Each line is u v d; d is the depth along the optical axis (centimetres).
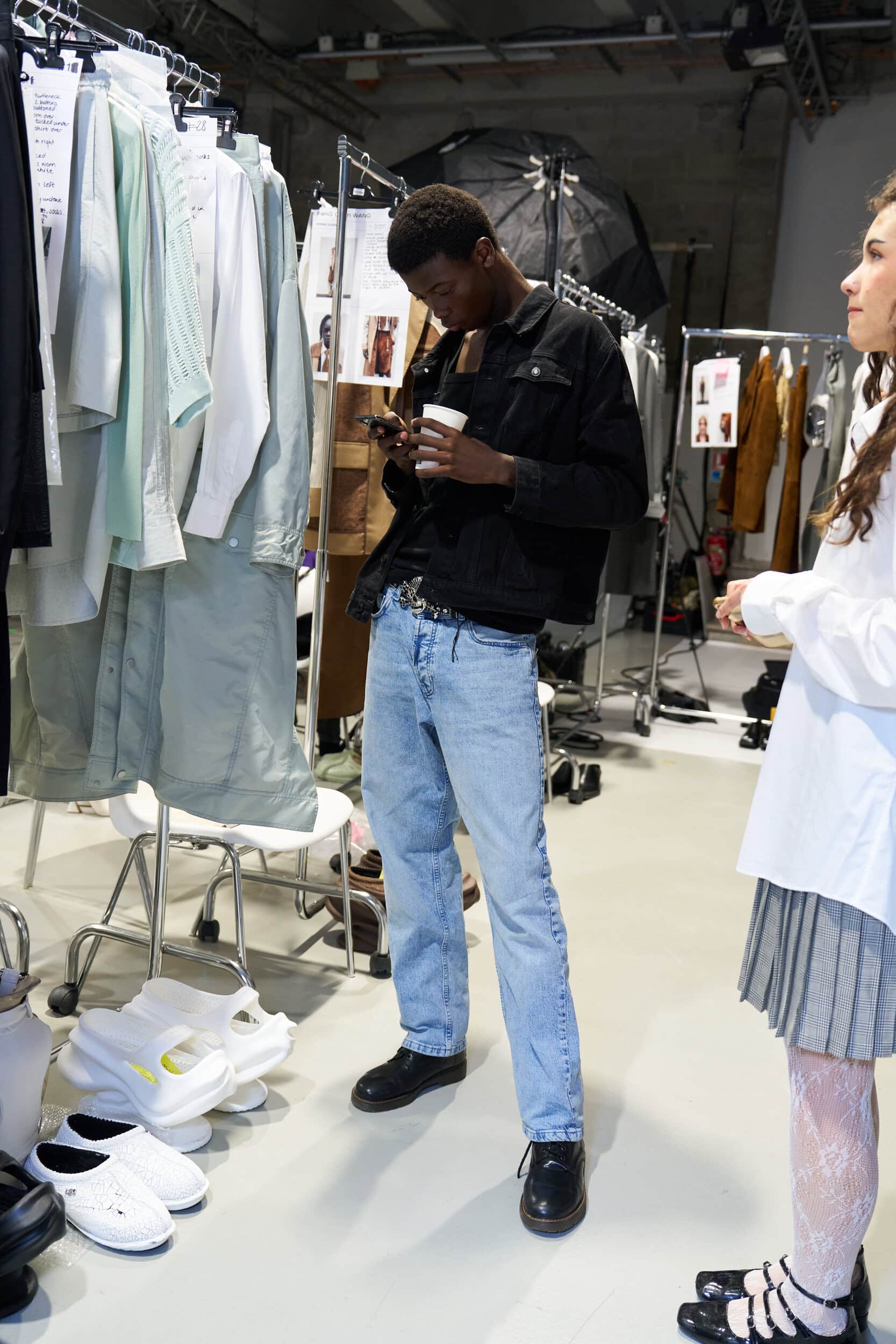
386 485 211
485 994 274
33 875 321
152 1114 198
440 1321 164
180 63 225
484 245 185
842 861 136
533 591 187
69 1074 208
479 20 938
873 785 135
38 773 249
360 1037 248
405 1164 203
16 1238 157
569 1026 193
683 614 680
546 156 545
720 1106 230
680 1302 171
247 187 215
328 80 1027
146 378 201
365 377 294
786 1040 145
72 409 198
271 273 225
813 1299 153
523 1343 161
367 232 290
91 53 189
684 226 984
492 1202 194
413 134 1063
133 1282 169
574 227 622
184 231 198
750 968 155
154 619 233
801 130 947
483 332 200
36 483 176
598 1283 174
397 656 200
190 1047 215
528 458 188
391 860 218
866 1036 138
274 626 232
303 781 237
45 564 201
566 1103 193
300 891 311
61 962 276
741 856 149
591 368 190
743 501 618
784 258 966
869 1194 148
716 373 544
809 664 138
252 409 217
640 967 297
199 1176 187
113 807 258
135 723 236
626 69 977
